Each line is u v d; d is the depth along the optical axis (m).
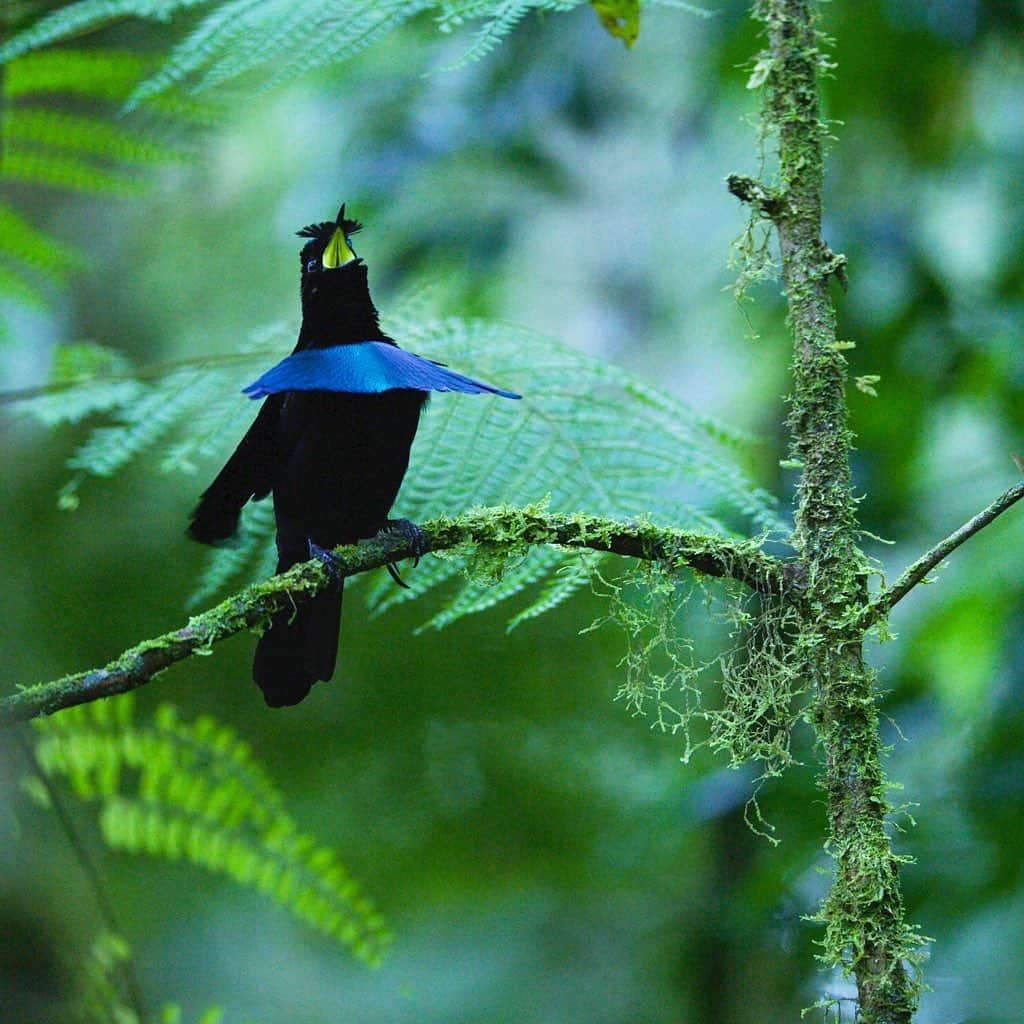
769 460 11.83
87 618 11.66
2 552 11.85
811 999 8.84
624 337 15.08
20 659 11.40
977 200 12.77
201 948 13.84
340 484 6.79
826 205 12.04
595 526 5.14
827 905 4.48
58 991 10.75
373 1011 13.43
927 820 9.05
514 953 13.61
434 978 13.69
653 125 13.90
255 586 5.03
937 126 12.08
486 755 12.37
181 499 11.88
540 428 6.62
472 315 13.02
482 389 5.66
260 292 16.23
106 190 8.22
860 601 4.64
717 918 10.94
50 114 7.71
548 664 11.85
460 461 6.57
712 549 4.97
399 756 12.30
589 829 12.66
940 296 11.39
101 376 7.29
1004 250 11.57
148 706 11.70
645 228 14.95
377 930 6.68
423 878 13.07
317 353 5.71
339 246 7.03
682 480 7.04
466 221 12.66
